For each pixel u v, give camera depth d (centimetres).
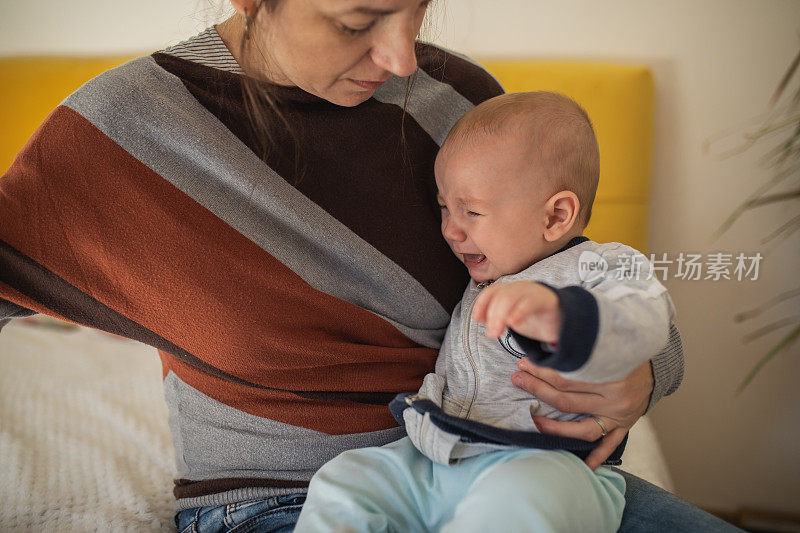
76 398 124
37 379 131
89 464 99
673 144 144
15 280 65
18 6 146
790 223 137
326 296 73
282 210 73
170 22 144
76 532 81
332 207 75
